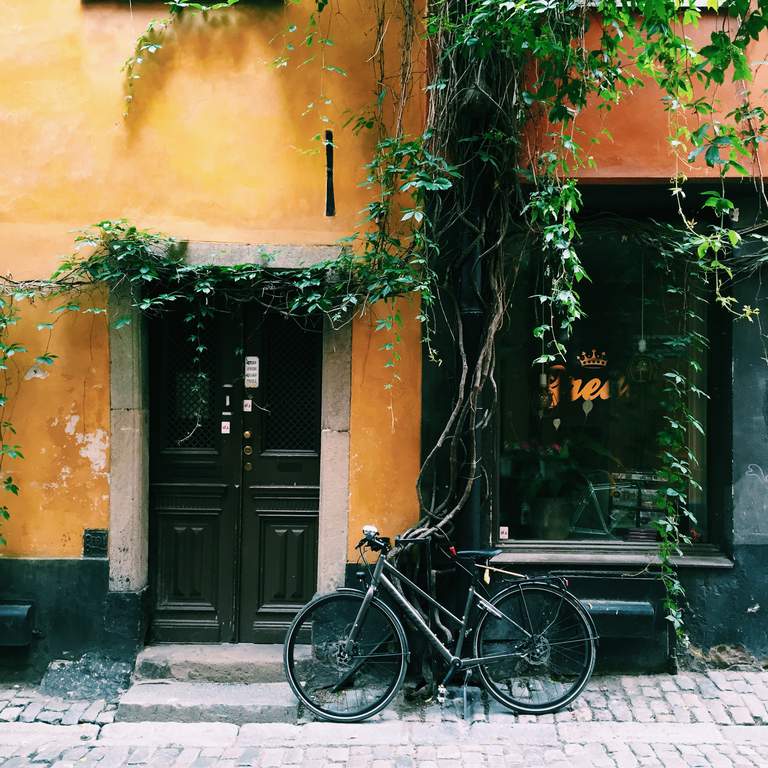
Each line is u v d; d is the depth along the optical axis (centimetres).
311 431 444
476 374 397
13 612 405
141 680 404
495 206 411
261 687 396
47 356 409
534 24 383
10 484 413
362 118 413
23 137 421
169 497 440
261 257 419
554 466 446
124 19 423
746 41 328
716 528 438
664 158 417
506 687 379
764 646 419
